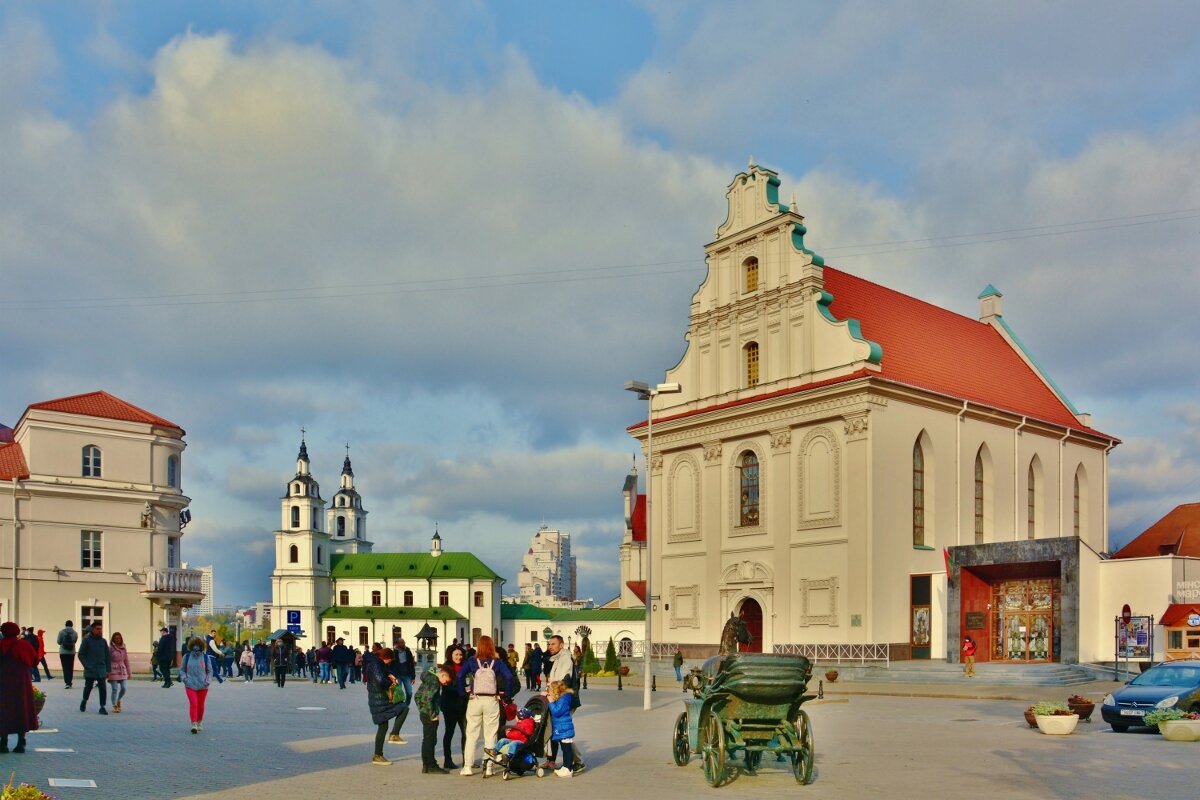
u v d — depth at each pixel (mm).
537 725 16688
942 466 52594
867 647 47781
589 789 15250
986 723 26203
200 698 22203
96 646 26250
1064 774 16297
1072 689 38188
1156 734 22938
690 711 18094
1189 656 41375
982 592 47594
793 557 51875
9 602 52969
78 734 21344
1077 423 63812
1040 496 59312
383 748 19938
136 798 13867
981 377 59656
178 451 60500
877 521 48719
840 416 50219
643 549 106562
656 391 38062
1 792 10562
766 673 15484
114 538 56625
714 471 56781
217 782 15398
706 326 58719
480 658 17141
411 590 144375
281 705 31906
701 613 56844
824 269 57250
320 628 144250
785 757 18672
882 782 15688
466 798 14305
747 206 56969
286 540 143750
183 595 57844
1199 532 56500
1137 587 44031
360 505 168250
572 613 115000
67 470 55625
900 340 57000
